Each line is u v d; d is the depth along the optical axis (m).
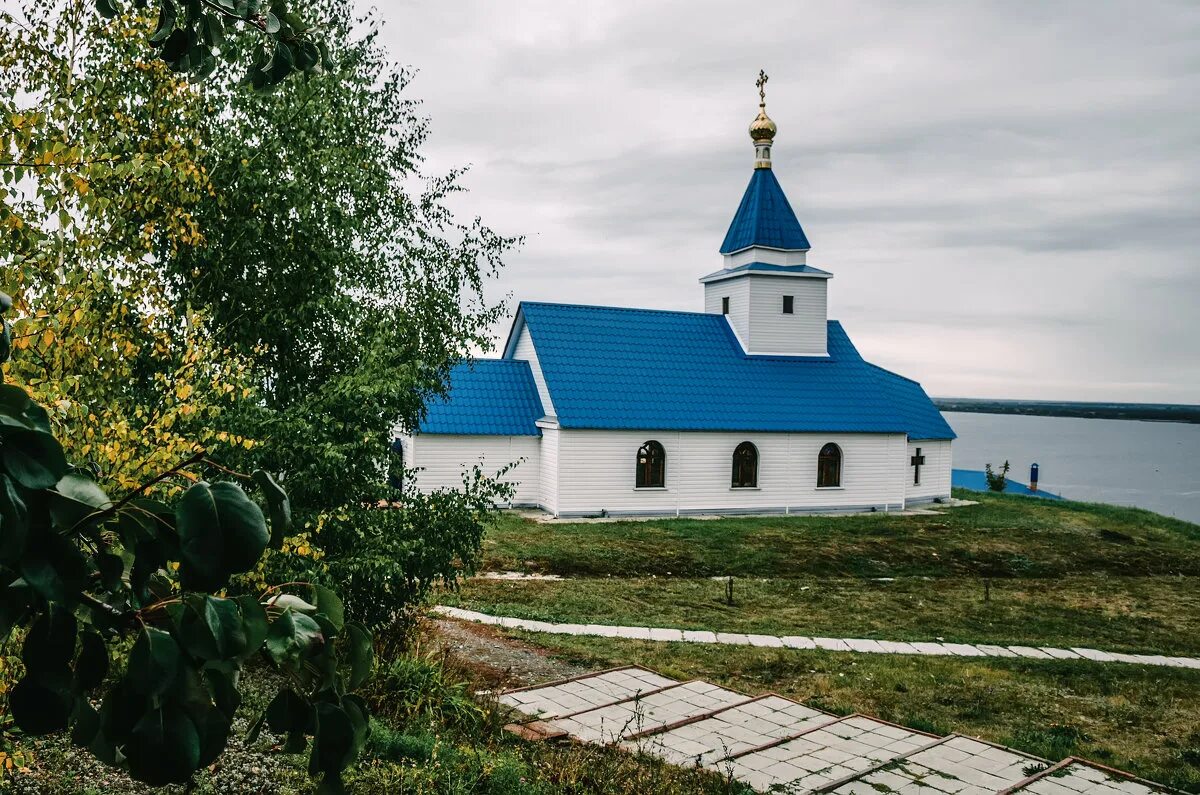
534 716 10.78
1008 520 34.34
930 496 39.88
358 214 11.49
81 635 1.76
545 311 35.41
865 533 30.39
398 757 8.24
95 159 5.10
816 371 37.69
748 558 25.52
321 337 11.46
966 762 9.80
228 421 8.67
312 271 10.80
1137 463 183.50
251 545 1.60
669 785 8.38
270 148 10.46
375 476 10.40
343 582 9.50
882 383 40.69
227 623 1.67
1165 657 17.52
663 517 32.78
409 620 12.02
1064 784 9.17
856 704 12.98
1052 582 25.16
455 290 12.30
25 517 1.49
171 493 5.00
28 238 4.39
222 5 2.50
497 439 32.62
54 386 4.47
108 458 4.72
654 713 11.16
